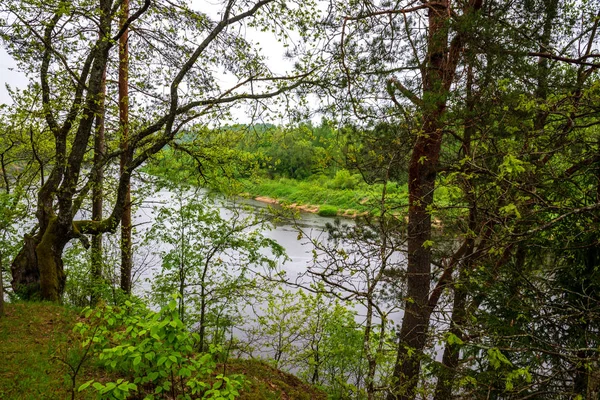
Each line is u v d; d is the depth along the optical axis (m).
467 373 5.59
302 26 8.78
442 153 7.84
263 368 7.39
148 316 3.11
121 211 9.52
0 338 5.70
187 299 9.01
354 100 7.12
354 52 7.39
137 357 2.89
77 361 5.05
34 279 8.66
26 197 10.38
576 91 5.97
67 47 8.00
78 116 8.28
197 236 8.52
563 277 6.62
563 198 5.21
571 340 5.89
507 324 5.91
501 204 5.38
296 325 10.55
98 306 3.35
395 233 5.77
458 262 5.79
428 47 6.45
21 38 7.22
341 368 9.77
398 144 6.34
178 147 9.34
